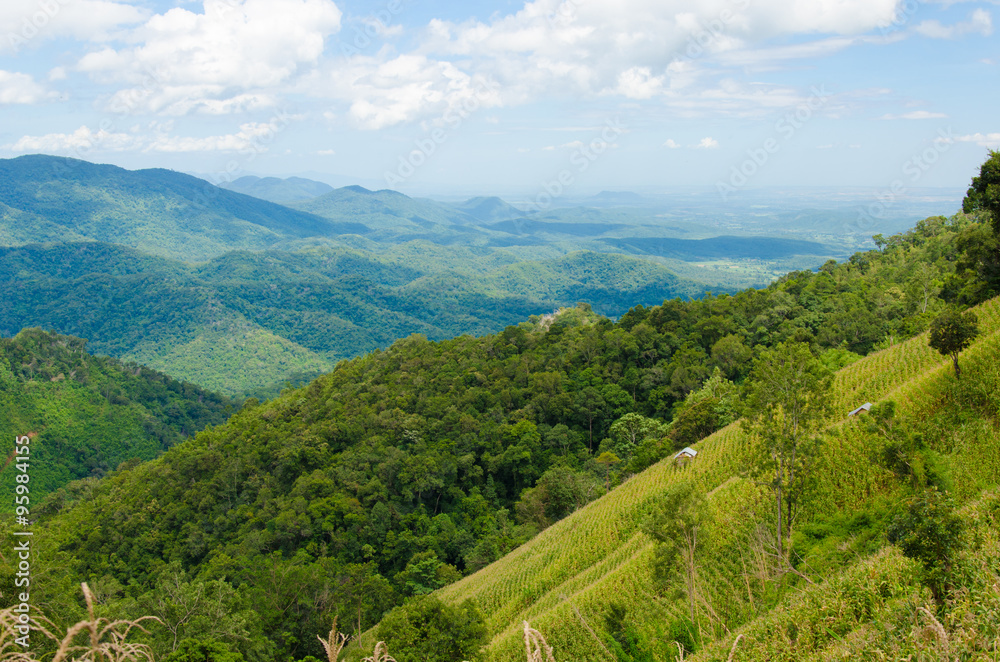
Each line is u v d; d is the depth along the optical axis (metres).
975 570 12.95
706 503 29.20
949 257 105.75
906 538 14.34
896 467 31.92
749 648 17.38
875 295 95.56
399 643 28.45
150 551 68.69
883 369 53.72
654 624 28.22
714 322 98.38
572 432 81.88
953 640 10.22
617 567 43.81
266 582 49.12
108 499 85.56
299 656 45.72
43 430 132.75
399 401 92.12
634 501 53.59
